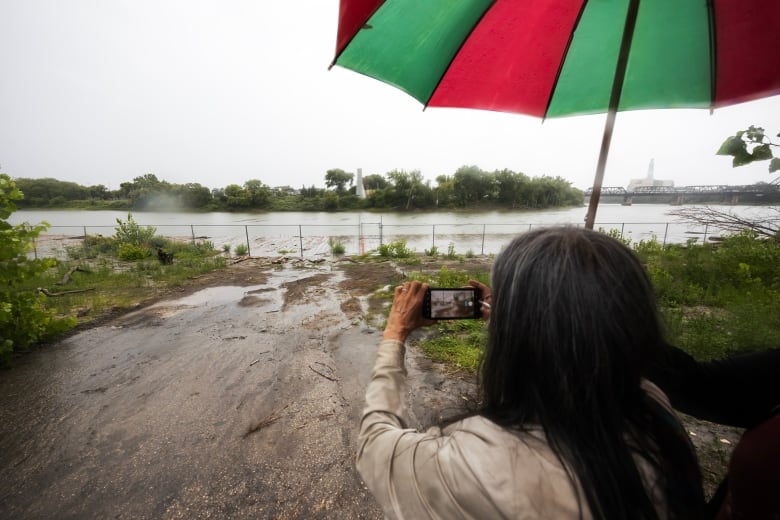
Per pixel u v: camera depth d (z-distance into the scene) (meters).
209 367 4.60
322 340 5.59
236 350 5.19
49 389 4.04
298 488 2.54
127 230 19.42
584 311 0.50
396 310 0.97
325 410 3.52
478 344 5.04
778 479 0.61
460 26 1.41
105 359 4.89
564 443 0.48
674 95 1.65
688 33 1.45
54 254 17.98
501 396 0.59
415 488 0.55
